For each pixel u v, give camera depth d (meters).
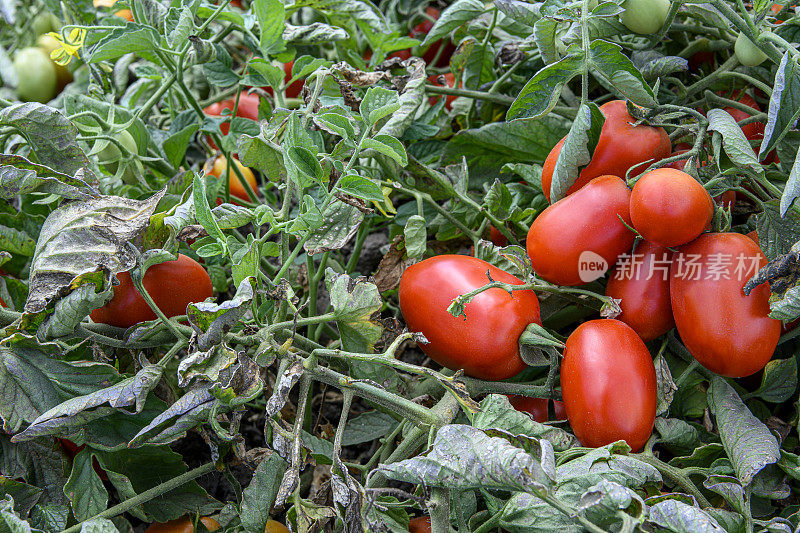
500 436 0.66
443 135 1.16
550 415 0.91
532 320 0.81
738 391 0.86
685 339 0.76
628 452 0.72
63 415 0.67
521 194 1.05
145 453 0.81
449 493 0.68
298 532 0.70
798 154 0.71
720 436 0.78
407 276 0.86
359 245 1.08
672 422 0.80
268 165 0.88
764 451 0.73
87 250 0.69
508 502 0.71
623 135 0.81
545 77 0.79
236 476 1.00
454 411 0.77
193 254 0.98
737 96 1.06
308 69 0.99
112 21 1.19
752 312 0.72
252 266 0.72
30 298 0.69
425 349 0.84
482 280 0.81
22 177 0.72
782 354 0.89
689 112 0.80
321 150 0.89
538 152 1.04
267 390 0.92
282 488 0.67
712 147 0.85
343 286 0.77
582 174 0.84
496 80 1.14
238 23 1.03
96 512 0.76
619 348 0.75
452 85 1.26
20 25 1.70
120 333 0.79
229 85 1.05
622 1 0.78
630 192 0.77
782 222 0.79
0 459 0.78
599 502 0.58
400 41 1.12
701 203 0.71
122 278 0.76
